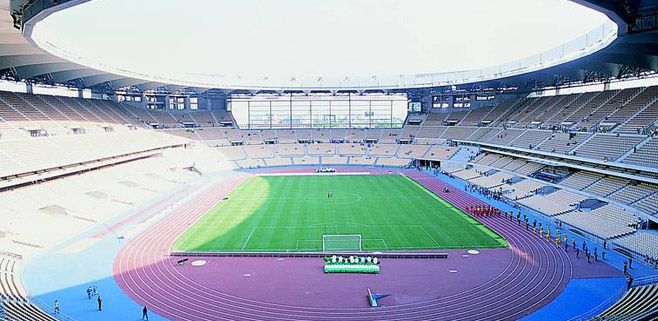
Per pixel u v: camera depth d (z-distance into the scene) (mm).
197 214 56438
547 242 43906
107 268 37781
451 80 98125
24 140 59375
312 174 92188
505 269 36812
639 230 43438
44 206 51094
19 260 39094
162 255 41000
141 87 96000
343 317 28859
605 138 61344
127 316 29297
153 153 86375
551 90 96812
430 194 68938
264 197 67312
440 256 39812
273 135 116688
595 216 49188
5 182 49844
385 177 87312
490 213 54750
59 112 75000
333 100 121188
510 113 96562
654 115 59000
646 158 50469
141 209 58969
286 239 45406
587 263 37938
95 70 67062
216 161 100688
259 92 113312
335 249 42062
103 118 84062
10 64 54031
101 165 68250
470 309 29812
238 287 33781
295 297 31922
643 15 32531
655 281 33594
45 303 31031
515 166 77312
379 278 35219
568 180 62500
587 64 60344
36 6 29875
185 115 112562
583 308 29656
